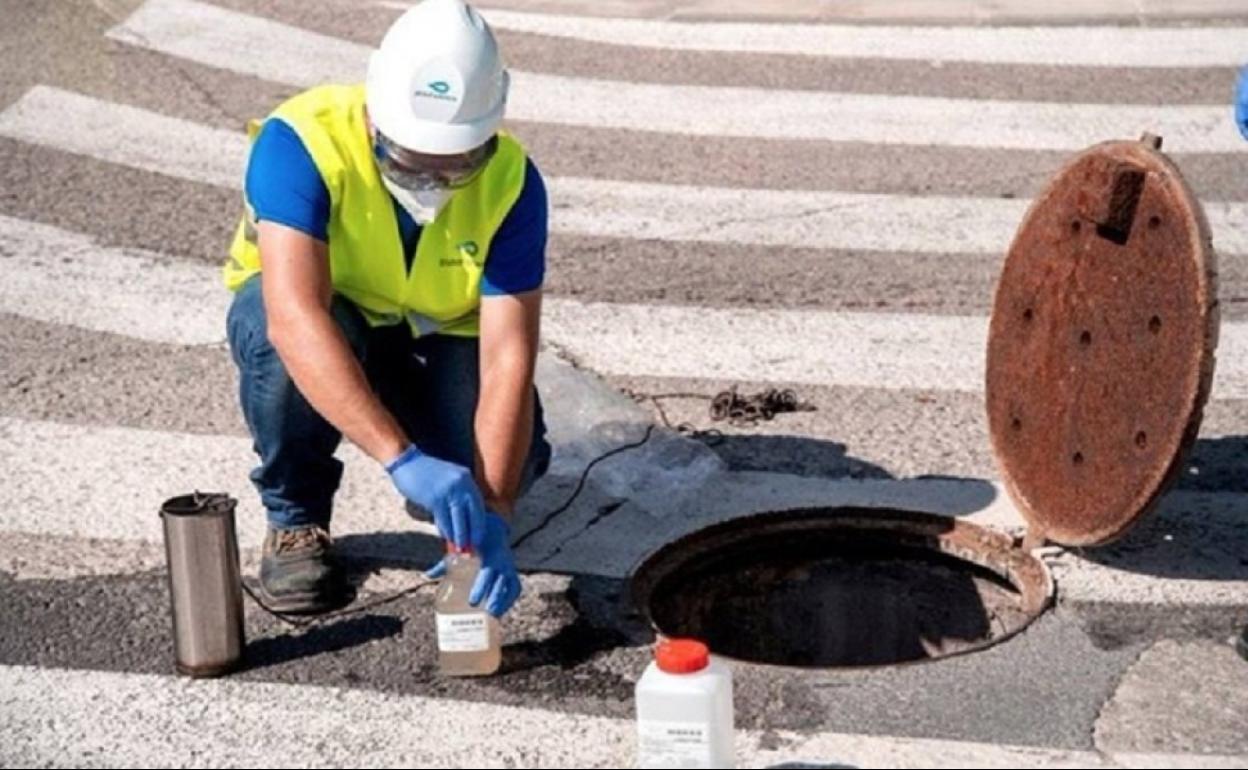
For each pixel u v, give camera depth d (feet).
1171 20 63.16
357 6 62.49
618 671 30.63
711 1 64.49
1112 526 31.89
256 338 30.91
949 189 50.52
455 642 30.14
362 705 29.71
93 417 39.06
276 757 28.43
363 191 30.14
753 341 42.47
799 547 34.99
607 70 58.29
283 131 29.89
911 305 44.32
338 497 35.96
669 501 36.06
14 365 41.06
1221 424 38.91
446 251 30.89
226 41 58.59
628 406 39.40
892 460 37.60
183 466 37.19
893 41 61.05
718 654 33.19
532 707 29.66
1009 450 34.19
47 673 30.53
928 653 35.01
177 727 29.14
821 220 48.70
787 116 55.11
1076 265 32.35
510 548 33.32
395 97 29.07
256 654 31.04
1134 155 31.14
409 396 33.22
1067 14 63.41
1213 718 29.35
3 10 59.00
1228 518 35.35
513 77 57.52
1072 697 29.86
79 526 34.94
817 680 30.25
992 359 34.40
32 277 44.86
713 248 47.06
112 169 50.21
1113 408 31.81
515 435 30.48
